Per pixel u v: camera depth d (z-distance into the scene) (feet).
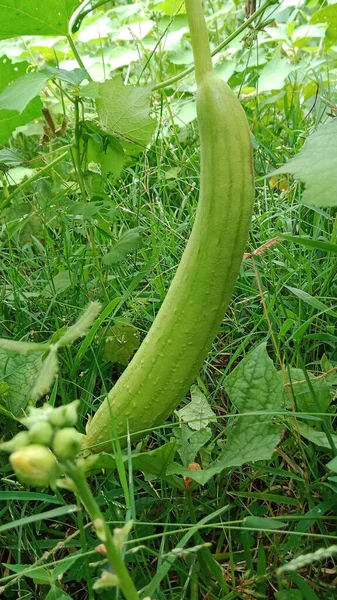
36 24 2.07
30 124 3.59
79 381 1.86
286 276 2.02
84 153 2.13
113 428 1.27
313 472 1.48
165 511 1.50
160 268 2.25
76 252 2.34
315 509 1.36
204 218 1.34
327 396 1.58
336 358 1.87
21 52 4.48
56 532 1.54
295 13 4.23
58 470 0.83
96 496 1.55
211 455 1.63
